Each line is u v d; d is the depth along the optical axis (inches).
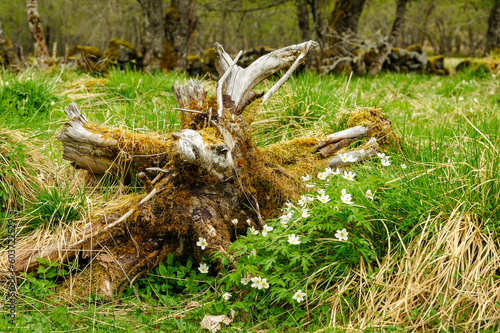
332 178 126.6
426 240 106.7
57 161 151.7
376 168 137.1
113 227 113.6
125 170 133.6
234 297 108.8
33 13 339.9
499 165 115.9
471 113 228.4
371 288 102.6
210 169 114.5
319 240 110.9
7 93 195.6
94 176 142.9
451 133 169.2
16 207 134.0
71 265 111.7
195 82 133.5
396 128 186.4
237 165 121.9
